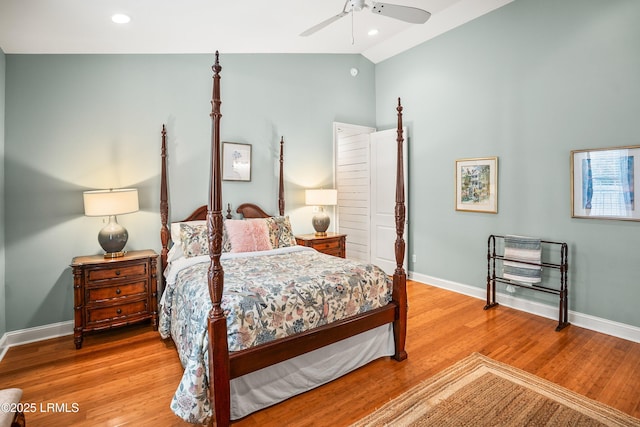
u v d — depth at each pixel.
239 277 2.40
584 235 3.17
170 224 3.60
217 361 1.77
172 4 2.52
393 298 2.62
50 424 1.89
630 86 2.86
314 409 2.04
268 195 4.29
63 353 2.74
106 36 2.89
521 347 2.79
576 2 3.15
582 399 2.09
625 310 2.95
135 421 1.93
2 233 2.82
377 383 2.30
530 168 3.54
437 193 4.47
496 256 3.69
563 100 3.27
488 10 3.82
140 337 3.04
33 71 2.96
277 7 2.92
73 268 2.78
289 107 4.43
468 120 4.09
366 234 5.43
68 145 3.11
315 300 2.19
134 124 3.41
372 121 5.28
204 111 3.79
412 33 4.33
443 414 1.97
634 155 2.85
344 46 4.56
